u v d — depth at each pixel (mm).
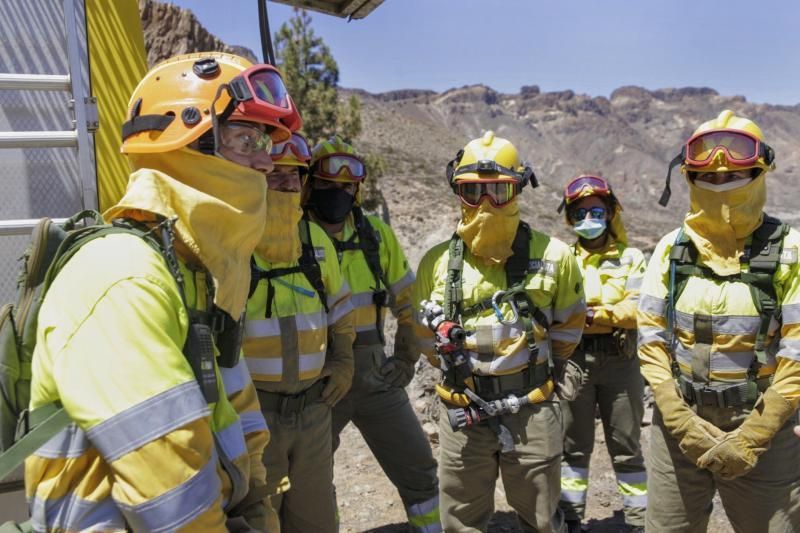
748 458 3152
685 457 3471
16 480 2582
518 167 3662
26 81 2832
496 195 3574
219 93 1730
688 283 3414
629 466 4770
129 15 3008
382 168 21672
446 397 3746
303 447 3289
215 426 1752
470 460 3730
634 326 4656
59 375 1448
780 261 3215
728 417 3330
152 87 1806
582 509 4758
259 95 1775
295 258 3273
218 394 1754
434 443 5914
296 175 3275
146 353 1466
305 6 4445
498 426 3598
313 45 19312
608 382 4773
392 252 4594
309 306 3266
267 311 3150
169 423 1444
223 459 1740
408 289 4578
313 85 19375
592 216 5012
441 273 3828
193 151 1742
